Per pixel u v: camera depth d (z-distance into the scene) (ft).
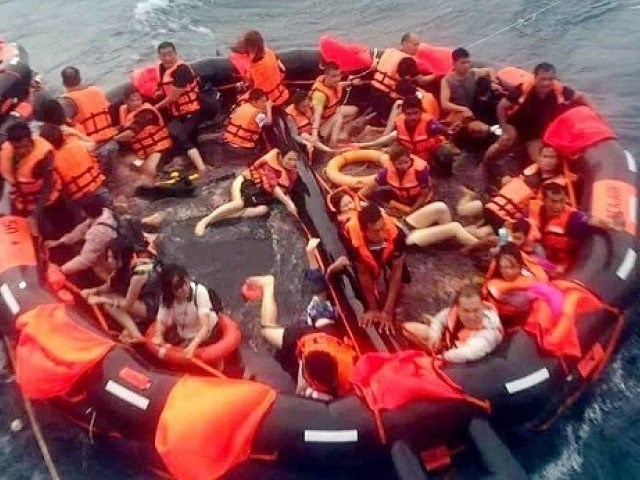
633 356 18.63
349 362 16.51
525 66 30.04
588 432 17.02
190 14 35.78
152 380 15.98
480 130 24.80
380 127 26.43
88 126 24.53
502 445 15.08
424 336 17.89
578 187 21.79
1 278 18.44
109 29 34.76
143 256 19.12
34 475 16.74
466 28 33.01
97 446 17.22
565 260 19.69
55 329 16.87
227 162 25.12
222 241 21.85
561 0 34.17
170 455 15.02
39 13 36.27
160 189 23.47
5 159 20.52
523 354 16.03
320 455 15.33
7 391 18.63
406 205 21.68
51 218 21.79
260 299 19.81
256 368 17.99
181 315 17.21
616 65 29.50
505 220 20.70
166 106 25.25
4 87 25.21
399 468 14.89
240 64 26.94
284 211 22.66
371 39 32.86
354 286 18.56
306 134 24.97
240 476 16.07
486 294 17.34
